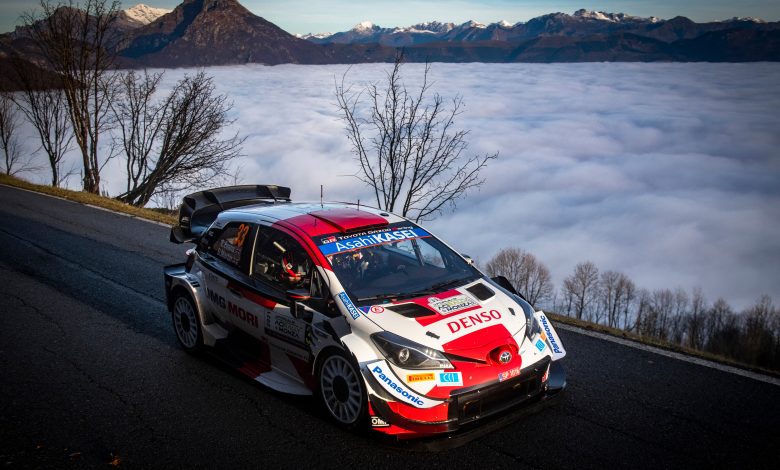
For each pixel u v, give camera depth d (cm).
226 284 562
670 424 461
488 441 438
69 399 519
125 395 526
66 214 1419
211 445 439
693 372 563
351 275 479
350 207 590
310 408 496
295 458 419
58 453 432
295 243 508
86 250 1069
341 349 439
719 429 454
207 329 593
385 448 430
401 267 509
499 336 434
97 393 530
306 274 491
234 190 869
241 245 563
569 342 642
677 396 510
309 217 541
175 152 2084
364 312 443
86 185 2125
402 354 411
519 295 539
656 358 598
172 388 539
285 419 477
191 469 409
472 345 421
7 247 1090
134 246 1101
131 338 667
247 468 408
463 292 482
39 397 523
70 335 675
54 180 2483
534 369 436
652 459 412
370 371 415
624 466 404
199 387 541
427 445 410
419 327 429
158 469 409
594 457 415
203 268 601
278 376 516
